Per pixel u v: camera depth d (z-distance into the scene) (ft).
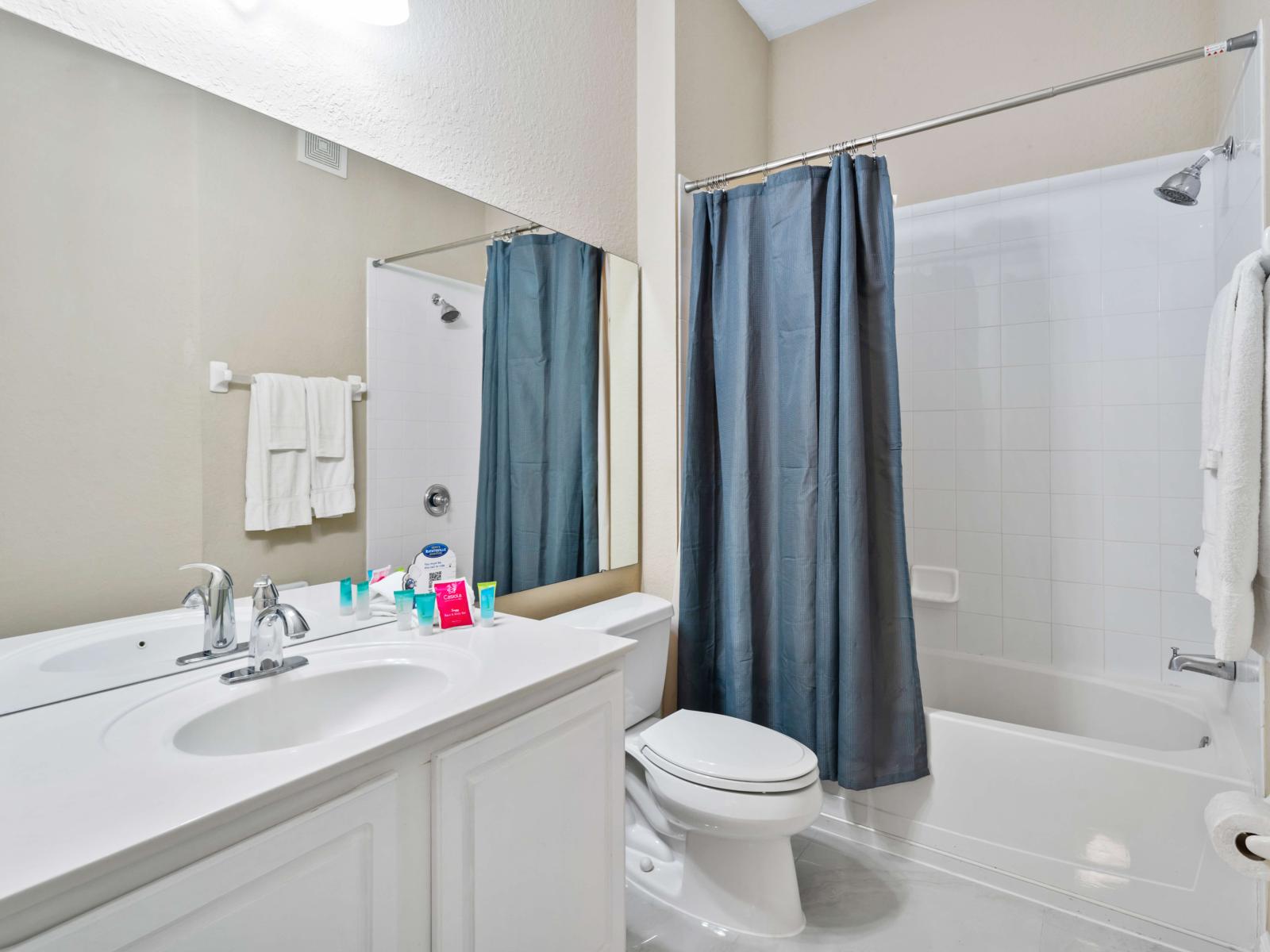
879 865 5.85
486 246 5.43
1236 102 5.37
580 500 6.48
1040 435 7.39
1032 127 7.41
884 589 5.85
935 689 7.81
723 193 6.61
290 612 4.00
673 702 7.13
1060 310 7.26
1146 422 6.84
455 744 3.07
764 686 6.48
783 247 6.21
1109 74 4.95
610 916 4.13
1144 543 6.88
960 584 7.84
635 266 7.20
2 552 2.94
